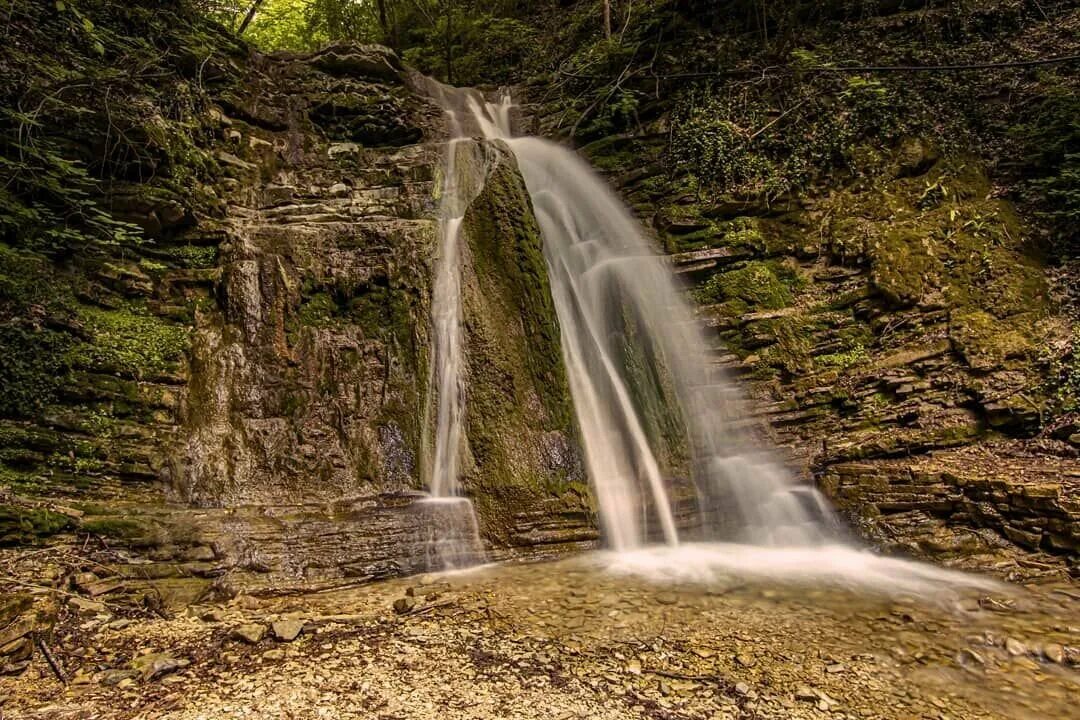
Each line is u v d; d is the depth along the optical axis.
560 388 7.47
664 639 4.27
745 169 10.72
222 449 6.62
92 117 7.50
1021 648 4.12
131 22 9.09
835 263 9.62
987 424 7.41
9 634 3.54
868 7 11.63
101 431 6.21
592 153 12.61
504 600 5.00
